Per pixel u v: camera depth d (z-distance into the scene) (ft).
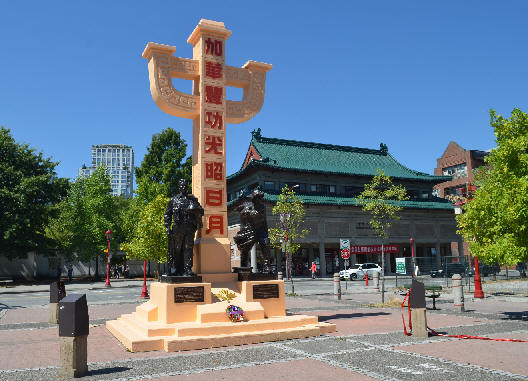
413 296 31.19
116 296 82.84
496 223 38.75
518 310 47.21
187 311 31.86
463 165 229.04
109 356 26.23
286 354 25.73
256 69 43.24
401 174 189.16
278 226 147.84
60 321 21.75
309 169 161.89
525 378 19.72
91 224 167.53
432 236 181.57
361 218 166.40
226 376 20.97
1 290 109.40
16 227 134.92
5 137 149.79
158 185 163.94
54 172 162.50
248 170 159.22
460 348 26.73
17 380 21.02
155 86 38.19
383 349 26.58
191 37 42.04
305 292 81.71
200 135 39.09
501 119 41.16
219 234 38.32
